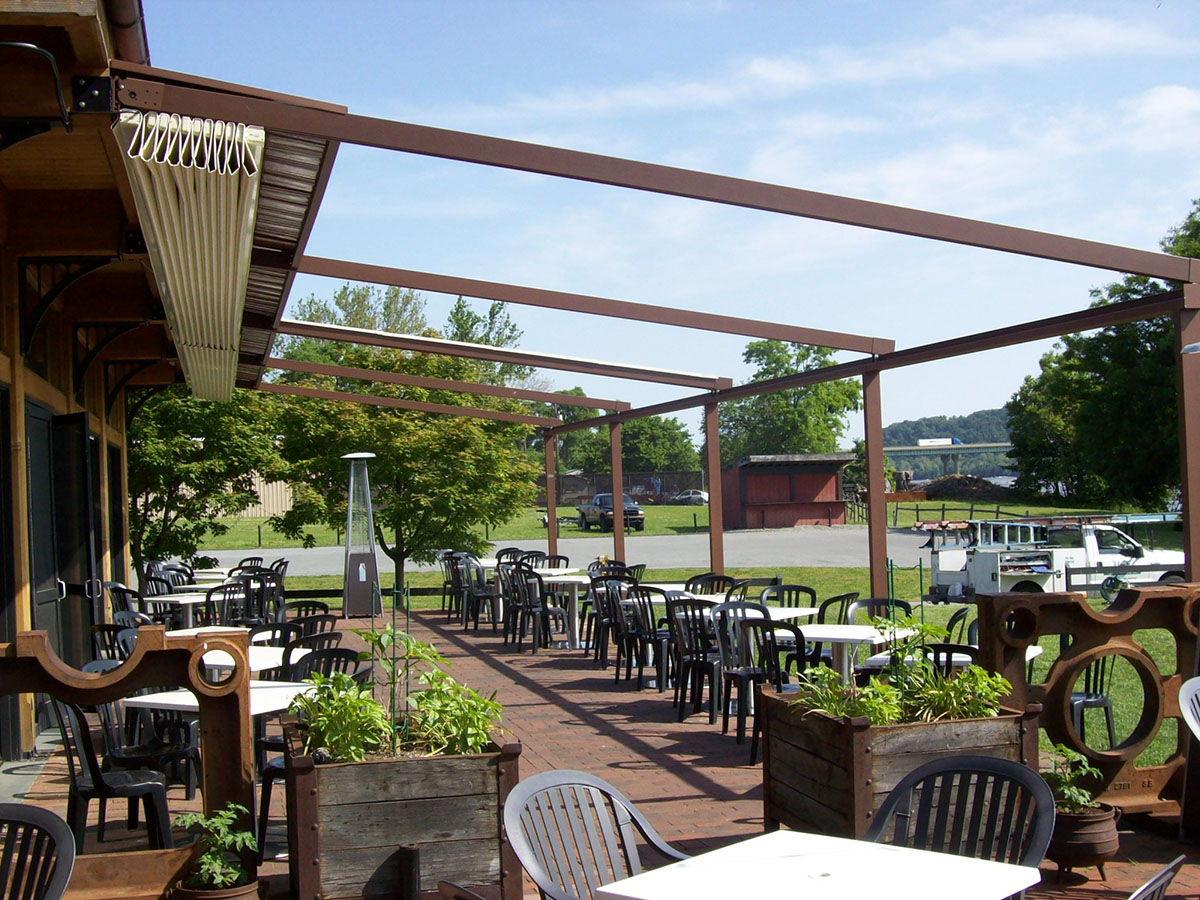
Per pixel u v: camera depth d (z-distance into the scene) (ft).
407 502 57.00
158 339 39.73
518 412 59.31
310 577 82.33
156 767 17.99
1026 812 10.18
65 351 31.76
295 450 57.88
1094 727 25.50
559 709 28.50
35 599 26.08
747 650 24.27
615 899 8.28
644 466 255.50
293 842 12.61
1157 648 39.63
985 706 14.88
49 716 27.22
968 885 8.38
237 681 13.51
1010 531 65.26
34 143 19.79
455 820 12.53
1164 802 17.63
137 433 50.65
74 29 13.93
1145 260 20.31
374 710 12.84
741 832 17.29
